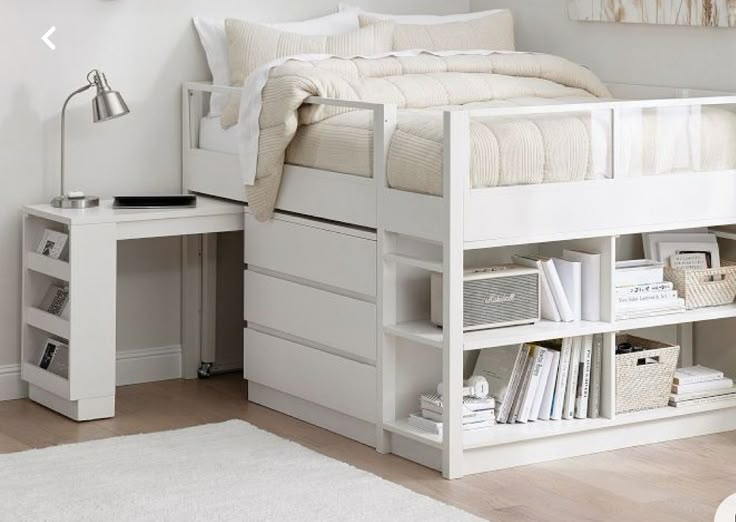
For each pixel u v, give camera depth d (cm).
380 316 386
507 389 388
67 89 461
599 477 370
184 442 396
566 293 398
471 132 362
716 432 421
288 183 424
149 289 488
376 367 389
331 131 404
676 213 405
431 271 389
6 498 342
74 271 418
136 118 477
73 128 464
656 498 351
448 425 364
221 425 416
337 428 414
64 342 447
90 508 333
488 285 378
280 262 432
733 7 433
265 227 438
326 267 410
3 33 446
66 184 465
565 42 512
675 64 464
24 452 384
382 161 379
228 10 491
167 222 436
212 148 472
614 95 491
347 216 398
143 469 367
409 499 341
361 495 345
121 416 435
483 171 362
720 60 445
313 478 359
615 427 399
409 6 534
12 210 455
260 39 463
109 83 469
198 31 482
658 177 399
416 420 381
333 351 412
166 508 333
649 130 397
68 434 412
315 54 440
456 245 359
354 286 397
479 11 551
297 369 427
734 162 418
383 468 376
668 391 411
